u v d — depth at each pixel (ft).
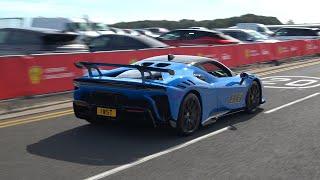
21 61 35.50
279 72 61.21
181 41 75.92
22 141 23.61
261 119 30.01
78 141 23.76
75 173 18.57
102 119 25.07
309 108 34.17
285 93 41.70
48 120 29.04
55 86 38.11
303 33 100.01
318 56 93.25
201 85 25.95
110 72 26.86
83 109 25.61
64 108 33.32
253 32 91.86
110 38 56.13
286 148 22.82
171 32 77.61
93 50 56.24
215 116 27.89
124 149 22.35
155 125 24.08
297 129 27.09
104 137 24.68
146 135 25.23
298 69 65.41
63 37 50.06
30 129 26.43
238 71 61.87
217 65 29.55
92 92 24.95
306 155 21.59
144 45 54.49
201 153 21.81
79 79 25.16
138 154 21.50
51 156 20.95
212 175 18.57
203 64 28.22
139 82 23.65
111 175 18.40
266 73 59.88
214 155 21.48
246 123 28.71
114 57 43.78
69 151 21.84
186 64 27.17
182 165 19.88
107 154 21.44
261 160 20.72
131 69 27.12
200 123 26.27
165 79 24.54
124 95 24.07
